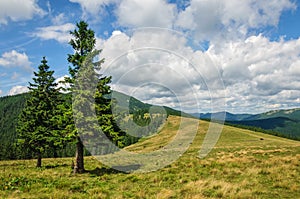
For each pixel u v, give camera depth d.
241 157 23.62
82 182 15.68
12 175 19.61
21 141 32.00
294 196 11.05
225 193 11.19
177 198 11.21
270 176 14.59
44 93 33.84
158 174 17.06
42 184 15.20
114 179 16.66
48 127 32.81
